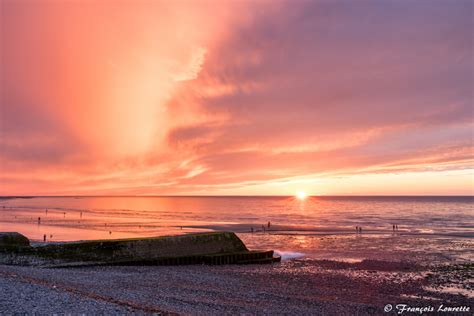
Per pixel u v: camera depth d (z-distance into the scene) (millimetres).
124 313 13438
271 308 18922
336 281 28609
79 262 33625
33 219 107312
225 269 34031
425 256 42812
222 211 172125
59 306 13703
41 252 33344
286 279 29172
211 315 16156
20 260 33031
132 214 143375
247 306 18969
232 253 38875
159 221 103688
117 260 35031
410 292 25234
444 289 26375
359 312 19453
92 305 14227
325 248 50000
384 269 34125
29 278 21234
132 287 22641
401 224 94375
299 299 21812
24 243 38031
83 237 61969
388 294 24516
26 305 13523
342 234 68438
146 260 35406
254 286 25906
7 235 37438
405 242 56219
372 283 27984
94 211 166500
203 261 37375
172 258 36250
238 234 68312
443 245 52688
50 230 73812
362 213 150750
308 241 57875
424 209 184125
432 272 32625
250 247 51031
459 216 128250
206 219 115000
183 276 28906
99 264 34031
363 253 45312
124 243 36062
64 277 24281
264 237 63500
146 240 37062
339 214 143750
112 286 22391
